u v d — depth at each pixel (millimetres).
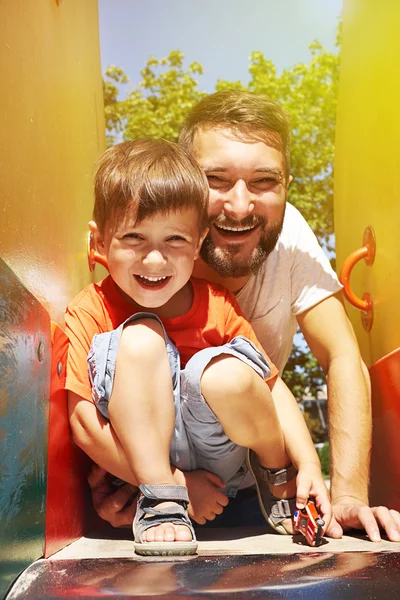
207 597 905
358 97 2287
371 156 2109
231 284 1932
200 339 1655
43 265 1366
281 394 1685
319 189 9469
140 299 1548
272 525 1563
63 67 1741
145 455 1343
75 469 1488
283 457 1568
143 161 1562
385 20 1951
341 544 1368
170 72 10047
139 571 1031
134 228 1507
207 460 1583
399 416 1771
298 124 9547
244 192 1724
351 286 2436
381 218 1995
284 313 2006
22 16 1271
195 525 1925
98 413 1443
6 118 1102
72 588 941
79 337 1537
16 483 976
